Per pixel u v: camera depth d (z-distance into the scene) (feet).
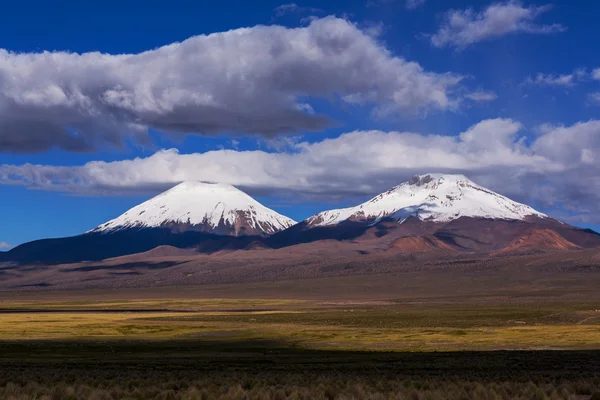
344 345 321.73
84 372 176.24
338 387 119.75
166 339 371.76
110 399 105.81
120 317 591.37
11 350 298.76
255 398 102.12
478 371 176.35
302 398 103.24
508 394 111.86
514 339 334.03
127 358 258.98
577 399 104.32
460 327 443.73
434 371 177.47
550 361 214.28
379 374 167.02
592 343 311.47
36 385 124.47
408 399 102.68
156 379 148.46
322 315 592.60
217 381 140.77
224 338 372.79
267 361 234.99
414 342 327.88
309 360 237.86
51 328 442.09
